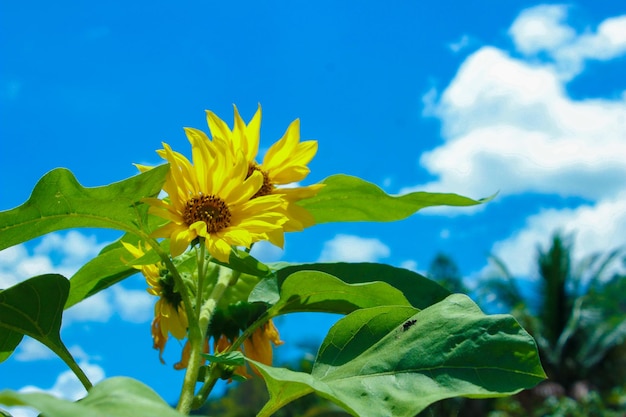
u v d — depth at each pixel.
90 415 0.52
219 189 0.79
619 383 9.64
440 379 0.69
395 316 0.75
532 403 8.59
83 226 0.76
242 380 0.79
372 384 0.70
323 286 0.82
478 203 0.89
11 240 0.75
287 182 0.88
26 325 0.77
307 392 0.69
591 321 10.11
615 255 10.56
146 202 0.75
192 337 0.73
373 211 0.92
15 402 0.52
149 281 0.85
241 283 0.89
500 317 0.70
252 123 0.87
